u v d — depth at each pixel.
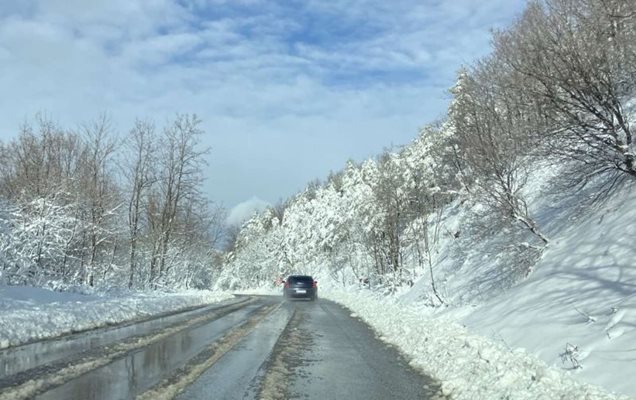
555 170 15.79
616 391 6.15
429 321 13.72
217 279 88.56
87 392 7.49
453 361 9.22
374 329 16.48
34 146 29.66
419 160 34.59
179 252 41.97
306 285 34.81
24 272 20.97
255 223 92.25
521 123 12.98
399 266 32.34
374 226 38.59
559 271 11.55
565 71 9.52
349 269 55.75
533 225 14.33
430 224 33.88
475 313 13.86
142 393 7.51
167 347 11.90
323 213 71.31
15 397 7.09
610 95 9.77
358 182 54.19
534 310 10.41
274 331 15.53
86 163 31.16
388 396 7.72
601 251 10.87
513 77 11.17
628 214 11.15
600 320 8.33
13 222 20.77
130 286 32.97
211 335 14.22
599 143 10.70
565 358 7.67
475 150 14.84
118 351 11.07
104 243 31.28
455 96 15.85
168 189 38.31
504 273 15.78
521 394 6.48
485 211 18.17
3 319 12.48
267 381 8.53
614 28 9.57
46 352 10.71
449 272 22.27
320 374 9.25
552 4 10.16
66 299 18.56
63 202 25.36
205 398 7.36
